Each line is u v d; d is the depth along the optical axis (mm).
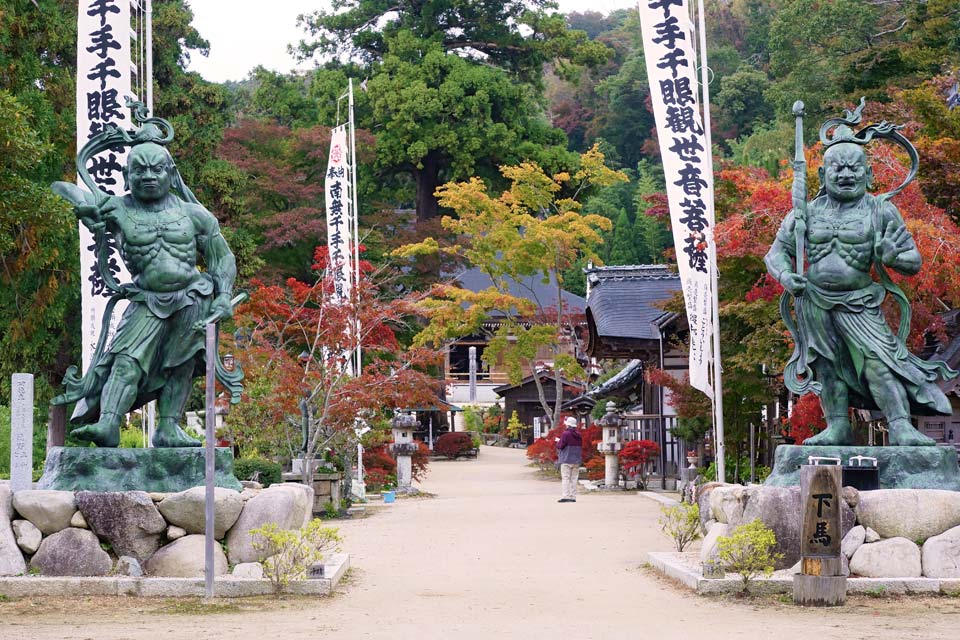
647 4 18234
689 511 15047
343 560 13984
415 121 50094
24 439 14578
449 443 56219
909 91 20672
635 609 10953
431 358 25641
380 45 55469
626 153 81062
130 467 12586
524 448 66438
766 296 18688
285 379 23188
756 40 78750
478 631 9656
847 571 11859
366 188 50531
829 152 13289
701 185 18188
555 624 10047
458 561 15148
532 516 22328
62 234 21688
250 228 44188
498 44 54125
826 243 13172
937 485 12555
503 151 50531
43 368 30453
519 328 42844
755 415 23891
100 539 12047
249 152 47625
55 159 27266
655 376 25188
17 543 11992
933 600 11195
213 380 11641
